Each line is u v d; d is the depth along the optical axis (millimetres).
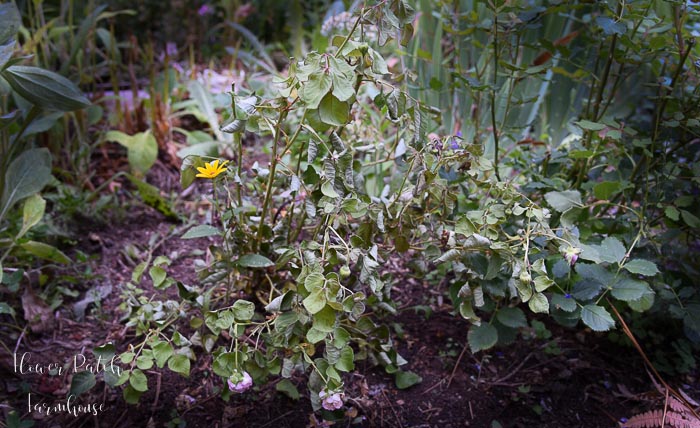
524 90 1368
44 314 943
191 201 1319
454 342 962
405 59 1492
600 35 985
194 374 870
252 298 959
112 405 817
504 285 800
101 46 2039
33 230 1064
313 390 729
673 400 795
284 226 857
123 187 1333
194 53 2084
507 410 853
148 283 1049
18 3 1743
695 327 813
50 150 1298
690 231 915
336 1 2049
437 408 848
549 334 943
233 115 741
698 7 794
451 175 888
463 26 1264
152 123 1443
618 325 924
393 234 817
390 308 838
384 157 1175
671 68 1048
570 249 713
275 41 2244
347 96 620
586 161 990
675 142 998
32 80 906
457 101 1461
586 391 888
